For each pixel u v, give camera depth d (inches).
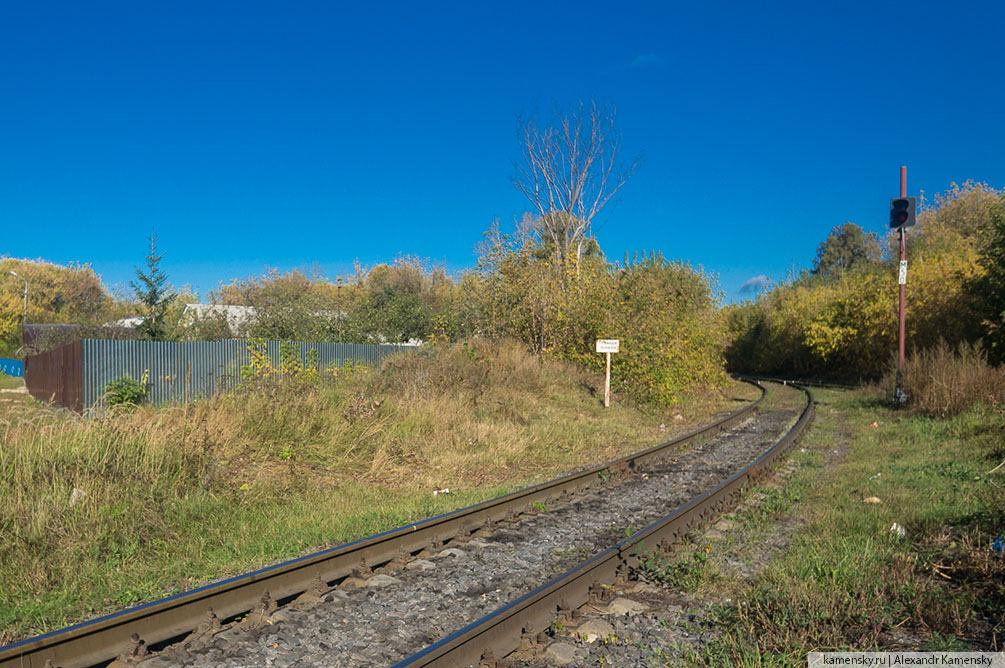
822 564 244.8
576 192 1336.1
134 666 176.1
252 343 735.7
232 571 251.1
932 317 1318.9
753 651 182.7
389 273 2354.8
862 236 3636.8
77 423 368.2
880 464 481.7
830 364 1907.0
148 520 286.4
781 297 2404.0
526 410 702.5
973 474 405.7
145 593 226.7
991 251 1051.3
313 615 211.2
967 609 207.5
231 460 394.3
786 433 685.9
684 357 984.9
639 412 840.9
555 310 1016.9
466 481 440.5
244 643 190.1
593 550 288.8
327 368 713.6
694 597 235.1
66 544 257.4
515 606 200.2
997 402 660.7
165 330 988.6
